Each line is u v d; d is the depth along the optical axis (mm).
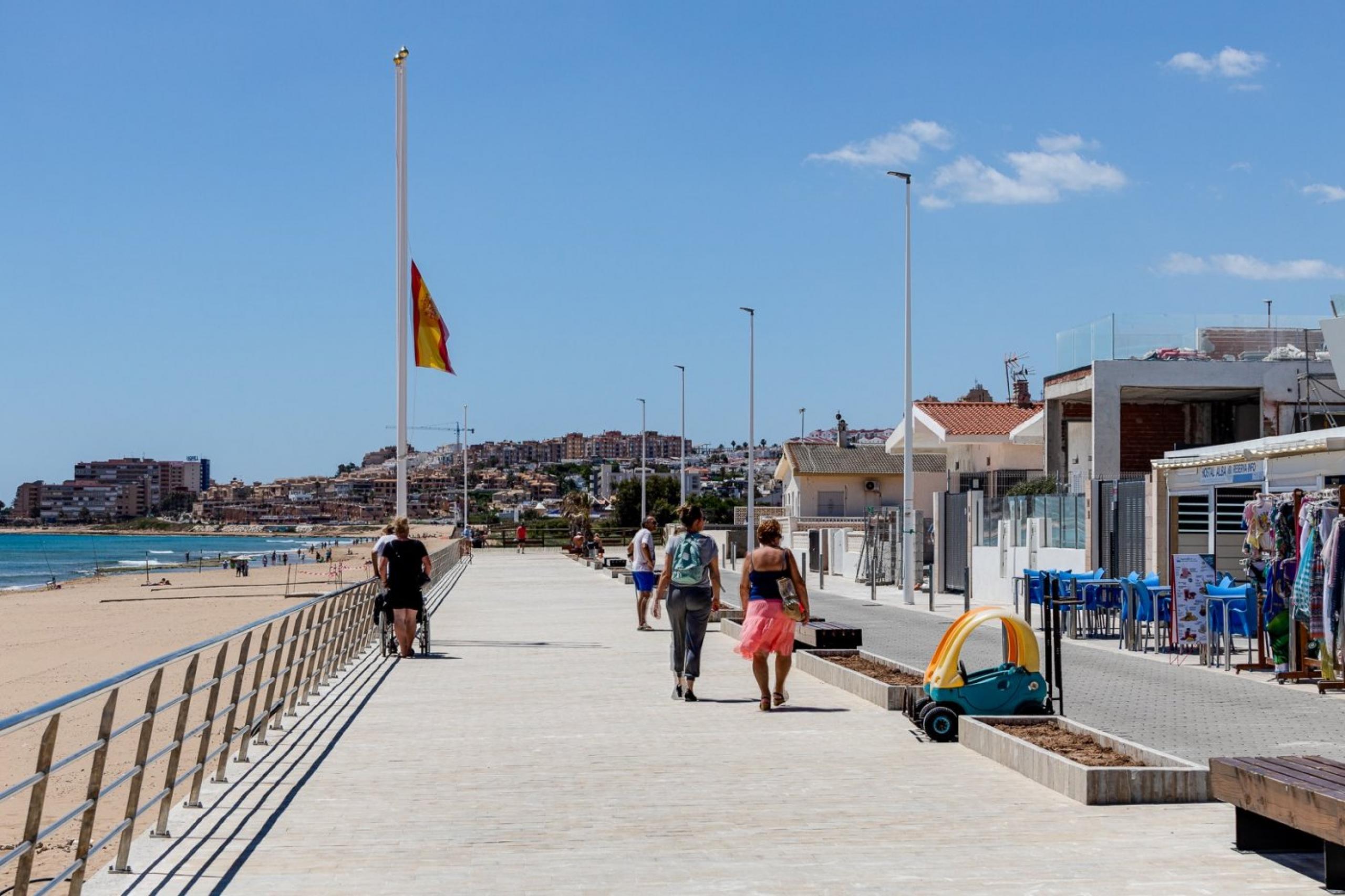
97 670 27219
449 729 11383
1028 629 10789
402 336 23047
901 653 18656
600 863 6754
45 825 11344
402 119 23156
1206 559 17062
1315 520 13852
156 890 6285
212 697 8500
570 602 30328
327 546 155375
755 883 6324
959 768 9367
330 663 15375
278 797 8523
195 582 79438
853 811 7961
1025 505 29062
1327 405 30766
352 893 6203
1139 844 7023
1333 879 6105
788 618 12359
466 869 6656
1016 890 6145
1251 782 6625
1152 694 13711
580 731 11219
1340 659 13609
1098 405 31141
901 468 73312
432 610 27438
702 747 10359
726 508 107000
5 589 76625
